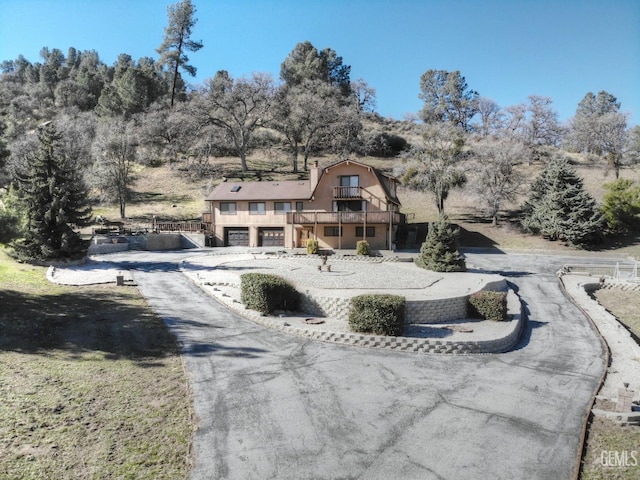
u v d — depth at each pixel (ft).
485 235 165.48
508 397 40.81
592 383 45.47
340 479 27.20
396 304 56.80
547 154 255.50
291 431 32.96
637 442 33.37
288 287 67.31
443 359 51.13
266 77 233.14
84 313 60.03
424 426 34.40
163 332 55.01
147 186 220.23
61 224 94.94
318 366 46.83
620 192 160.97
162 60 284.61
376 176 141.69
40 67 426.10
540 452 31.22
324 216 140.67
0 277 74.08
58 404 34.83
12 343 46.50
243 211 155.22
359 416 35.73
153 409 35.47
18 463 26.96
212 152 258.78
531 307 80.64
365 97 338.34
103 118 261.65
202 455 29.45
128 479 26.40
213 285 81.51
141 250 140.97
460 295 69.26
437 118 346.95
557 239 155.84
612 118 235.20
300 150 280.31
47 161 96.07
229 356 48.55
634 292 98.17
